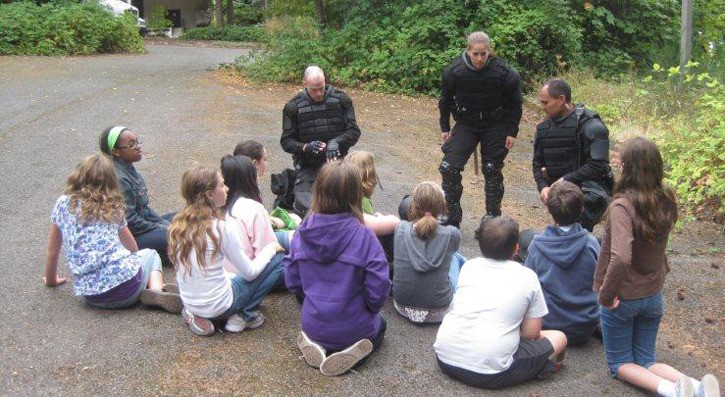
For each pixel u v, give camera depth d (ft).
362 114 34.91
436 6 43.39
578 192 12.03
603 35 44.93
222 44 85.87
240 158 13.46
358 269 10.88
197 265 11.65
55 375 10.73
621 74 41.37
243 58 45.21
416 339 12.48
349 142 17.47
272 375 11.03
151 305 13.06
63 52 51.21
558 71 41.68
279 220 15.19
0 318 12.39
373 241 10.96
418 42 42.98
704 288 15.70
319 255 10.96
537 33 41.86
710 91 30.48
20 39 50.06
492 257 11.15
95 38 53.83
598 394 10.89
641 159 9.89
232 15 127.95
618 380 11.31
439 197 12.70
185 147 25.49
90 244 12.56
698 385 9.88
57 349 11.47
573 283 12.10
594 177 14.19
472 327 10.80
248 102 35.04
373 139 29.84
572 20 43.83
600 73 42.75
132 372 10.91
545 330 12.03
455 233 12.64
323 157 17.17
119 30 56.29
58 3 56.03
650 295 10.42
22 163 22.24
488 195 17.84
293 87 40.73
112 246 12.71
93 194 12.63
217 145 26.12
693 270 16.83
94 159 12.82
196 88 37.86
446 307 12.89
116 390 10.42
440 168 17.81
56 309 12.87
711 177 21.11
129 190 14.57
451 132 18.15
